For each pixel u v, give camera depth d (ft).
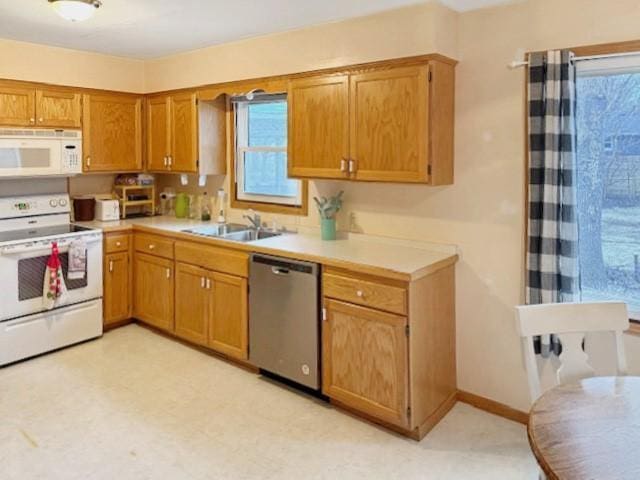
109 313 14.16
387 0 9.05
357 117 10.17
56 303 12.64
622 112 8.48
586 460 4.12
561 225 8.67
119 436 9.05
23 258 12.01
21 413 9.80
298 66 11.19
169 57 14.35
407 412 8.87
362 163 10.18
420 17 9.17
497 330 9.87
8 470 8.05
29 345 12.29
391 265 9.12
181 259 13.00
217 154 14.37
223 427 9.39
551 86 8.52
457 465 8.27
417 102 9.32
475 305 10.11
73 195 14.94
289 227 13.20
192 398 10.50
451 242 10.29
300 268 10.20
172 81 14.39
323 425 9.50
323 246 10.93
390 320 8.95
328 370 9.98
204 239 12.28
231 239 12.48
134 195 15.93
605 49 8.26
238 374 11.66
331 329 9.84
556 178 8.62
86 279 13.38
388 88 9.68
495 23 9.37
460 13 9.71
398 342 8.89
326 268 9.83
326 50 10.62
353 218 11.74
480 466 8.25
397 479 7.91
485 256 9.89
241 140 14.32
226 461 8.35
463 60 9.79
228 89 12.91
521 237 9.43
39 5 9.78
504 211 9.59
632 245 8.61
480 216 9.88
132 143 15.19
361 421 9.66
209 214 15.17
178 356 12.68
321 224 11.73
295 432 9.25
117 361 12.34
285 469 8.14
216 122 14.25
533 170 8.86
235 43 12.51
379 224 11.31
